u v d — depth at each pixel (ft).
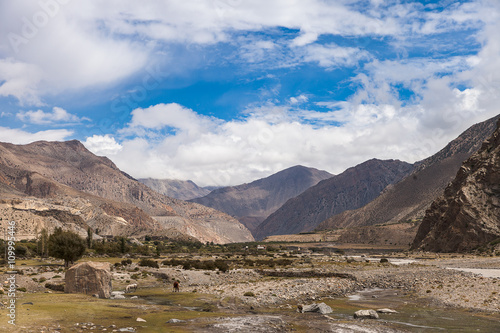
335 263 367.66
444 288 165.48
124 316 96.48
